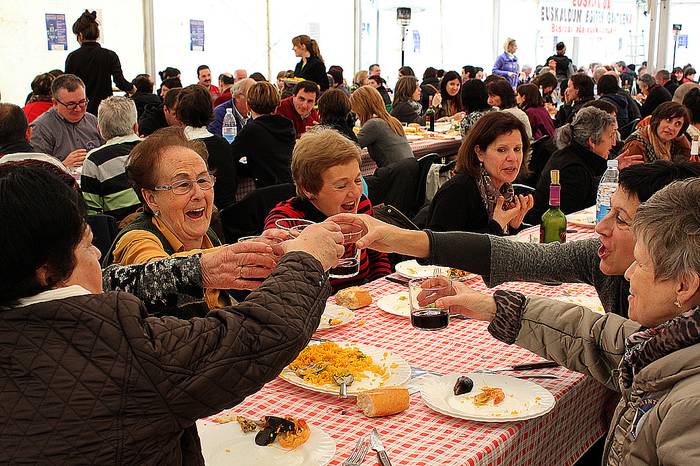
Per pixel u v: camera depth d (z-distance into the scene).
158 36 9.54
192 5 9.84
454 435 1.42
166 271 1.57
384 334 1.99
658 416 1.19
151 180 1.96
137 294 1.58
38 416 0.89
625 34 15.59
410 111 8.43
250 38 10.63
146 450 0.94
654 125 4.32
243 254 1.49
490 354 1.84
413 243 1.92
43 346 0.92
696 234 1.21
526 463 1.51
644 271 1.28
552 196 2.83
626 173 1.67
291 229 1.55
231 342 1.00
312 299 1.10
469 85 6.45
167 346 0.96
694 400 1.13
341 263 1.84
